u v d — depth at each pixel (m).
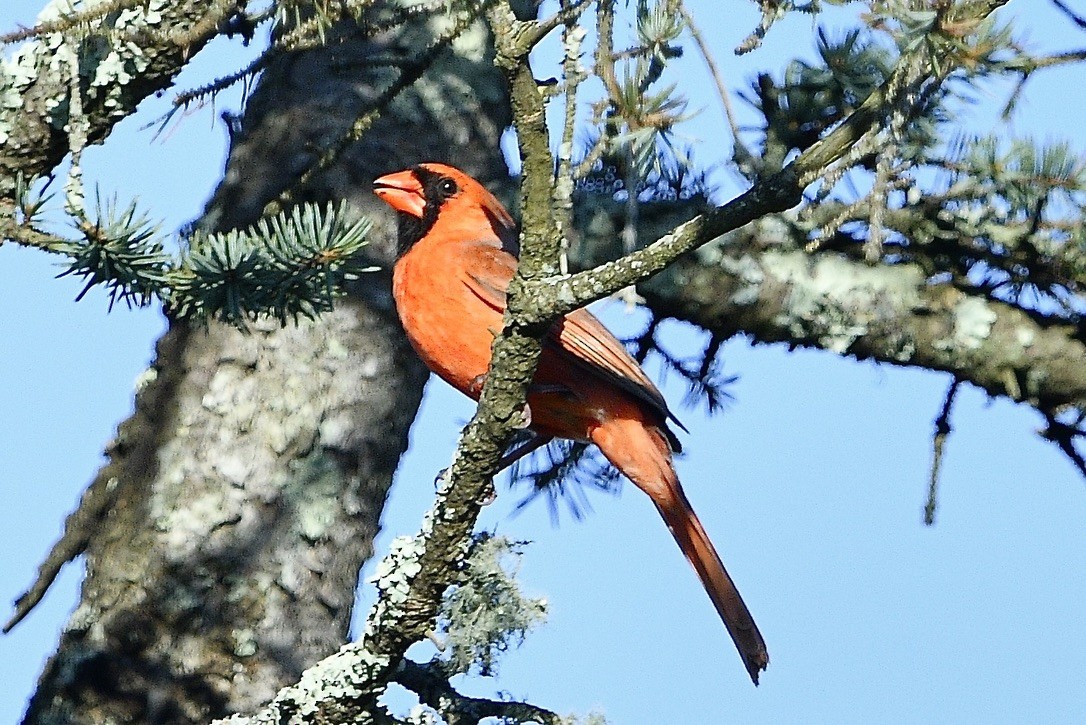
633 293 6.00
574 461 10.15
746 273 10.87
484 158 10.91
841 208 10.83
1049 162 9.75
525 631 7.71
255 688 9.40
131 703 9.30
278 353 9.98
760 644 8.52
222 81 7.50
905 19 5.71
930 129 8.91
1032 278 10.80
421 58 8.57
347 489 9.92
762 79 9.41
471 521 6.54
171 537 9.57
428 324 8.81
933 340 11.01
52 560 9.57
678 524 8.66
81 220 6.48
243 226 10.28
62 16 6.70
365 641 6.79
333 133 10.45
